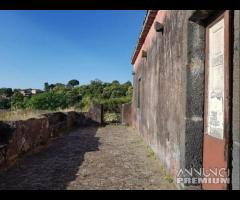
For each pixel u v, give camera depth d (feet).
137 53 50.39
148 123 34.68
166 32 22.91
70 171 23.06
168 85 21.85
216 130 13.91
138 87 49.96
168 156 21.54
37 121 32.60
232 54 11.65
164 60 23.76
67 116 52.49
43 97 84.69
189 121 15.78
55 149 33.09
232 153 11.55
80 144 36.94
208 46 15.28
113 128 57.67
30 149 29.86
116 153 30.78
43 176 21.53
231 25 11.66
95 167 24.45
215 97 14.11
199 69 15.70
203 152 15.71
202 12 14.28
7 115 37.45
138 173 22.43
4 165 22.90
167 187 18.84
